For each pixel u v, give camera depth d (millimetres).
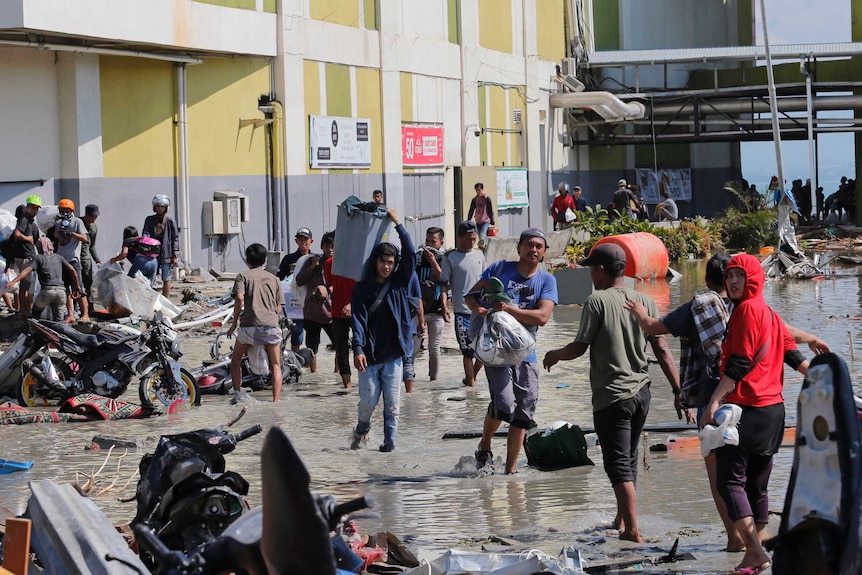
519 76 53688
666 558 8859
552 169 57281
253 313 16938
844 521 4664
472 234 17797
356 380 19125
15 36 25578
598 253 9906
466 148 48156
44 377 16219
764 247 47156
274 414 16047
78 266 24500
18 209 23297
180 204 31250
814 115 59250
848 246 51219
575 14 59531
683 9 66000
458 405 16500
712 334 9109
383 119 41062
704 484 11328
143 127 30094
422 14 44125
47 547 7332
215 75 32594
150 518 7848
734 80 65000
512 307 11875
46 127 27578
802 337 8883
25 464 12578
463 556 8102
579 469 12258
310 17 36312
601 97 56062
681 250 47156
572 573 7949
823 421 4820
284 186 35188
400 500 11062
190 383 16766
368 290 13438
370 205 16859
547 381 18406
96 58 28484
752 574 8203
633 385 9578
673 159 64812
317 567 4375
